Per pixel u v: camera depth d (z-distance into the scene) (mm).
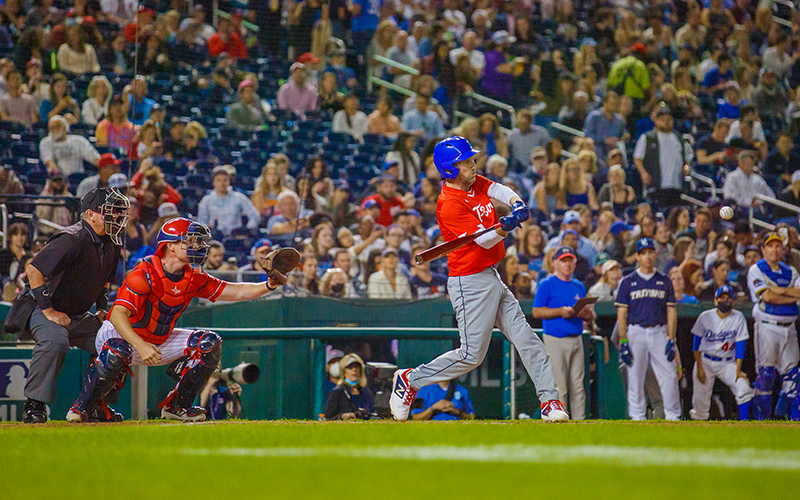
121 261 28828
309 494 7383
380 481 8227
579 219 35812
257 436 13281
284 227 35781
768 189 42031
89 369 17328
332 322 29141
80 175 36844
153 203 34281
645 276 27766
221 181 36188
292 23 45062
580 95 45156
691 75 49062
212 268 30672
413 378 17750
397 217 35875
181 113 41344
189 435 13555
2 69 39344
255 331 25328
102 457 10492
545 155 41688
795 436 13539
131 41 42188
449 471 9016
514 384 27031
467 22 50125
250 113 41750
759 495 7387
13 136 38594
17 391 23578
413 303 29547
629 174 41250
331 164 41781
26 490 7770
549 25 49906
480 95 46125
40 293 17547
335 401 24328
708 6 51125
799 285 30031
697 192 41688
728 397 29875
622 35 48750
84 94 40938
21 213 30672
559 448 11469
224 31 43875
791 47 50344
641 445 11859
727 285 31062
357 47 47000
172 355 17656
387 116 43531
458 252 17047
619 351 28000
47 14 43156
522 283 32250
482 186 17312
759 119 45531
